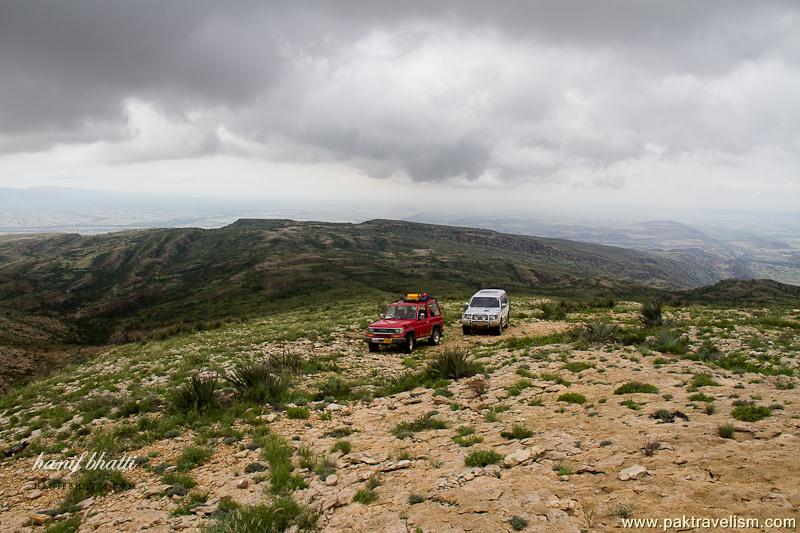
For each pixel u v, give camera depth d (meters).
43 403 15.39
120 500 7.62
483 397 12.14
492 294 27.73
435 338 23.58
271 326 33.12
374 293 150.25
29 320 119.69
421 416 11.02
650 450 7.04
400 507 6.33
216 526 6.25
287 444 9.55
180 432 10.80
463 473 7.15
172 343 28.77
